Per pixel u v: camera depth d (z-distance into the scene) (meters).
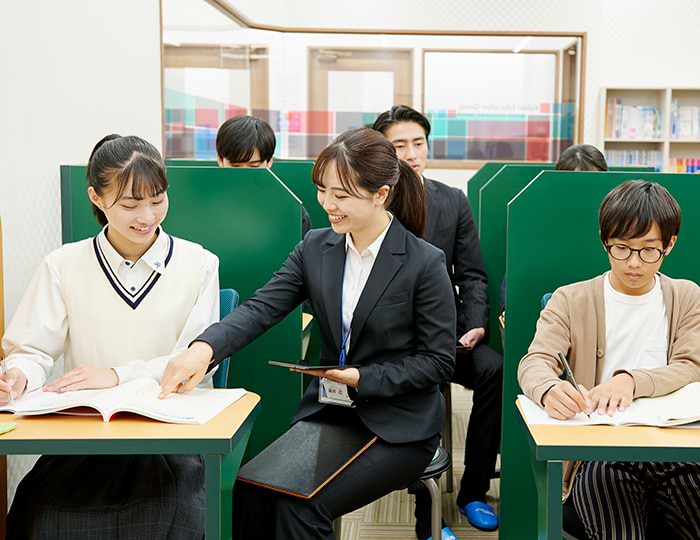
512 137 6.45
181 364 1.58
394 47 6.30
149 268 1.79
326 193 1.65
